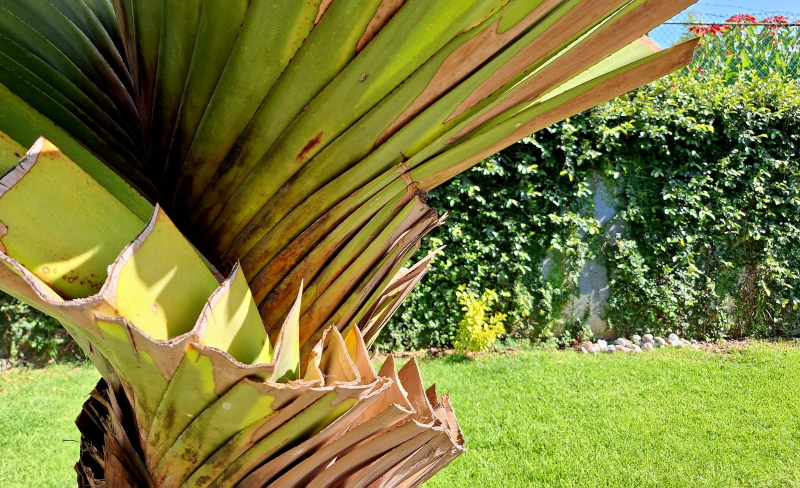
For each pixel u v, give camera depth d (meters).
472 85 0.68
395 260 0.86
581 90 0.68
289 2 0.66
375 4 0.65
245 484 0.67
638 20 0.65
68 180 0.58
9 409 5.16
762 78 7.58
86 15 0.95
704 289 7.14
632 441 4.39
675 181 7.00
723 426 4.62
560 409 5.02
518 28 0.64
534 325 7.20
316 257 0.77
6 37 0.81
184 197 0.81
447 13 0.64
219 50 0.72
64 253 0.57
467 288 7.02
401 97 0.70
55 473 3.99
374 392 0.64
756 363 6.21
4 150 0.60
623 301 7.16
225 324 0.59
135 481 0.74
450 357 6.70
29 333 6.56
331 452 0.68
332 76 0.70
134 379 0.60
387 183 0.75
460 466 4.04
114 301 0.53
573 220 6.88
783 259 7.14
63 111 0.78
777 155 7.09
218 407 0.59
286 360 0.64
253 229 0.78
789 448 4.24
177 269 0.60
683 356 6.55
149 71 0.84
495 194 6.94
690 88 7.04
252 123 0.74
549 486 3.76
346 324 0.81
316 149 0.74
